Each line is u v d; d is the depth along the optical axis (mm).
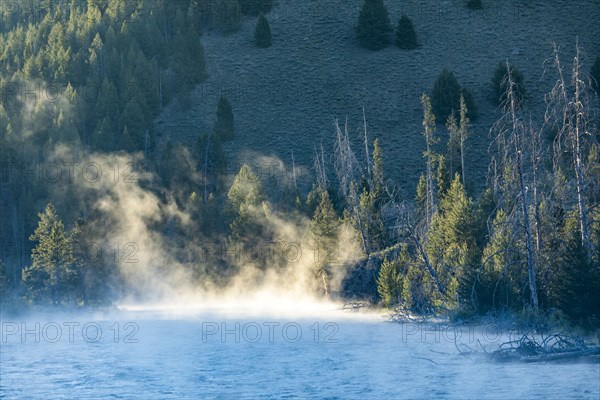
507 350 52188
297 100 180375
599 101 148125
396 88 180250
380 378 47156
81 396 45125
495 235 65688
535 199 58406
